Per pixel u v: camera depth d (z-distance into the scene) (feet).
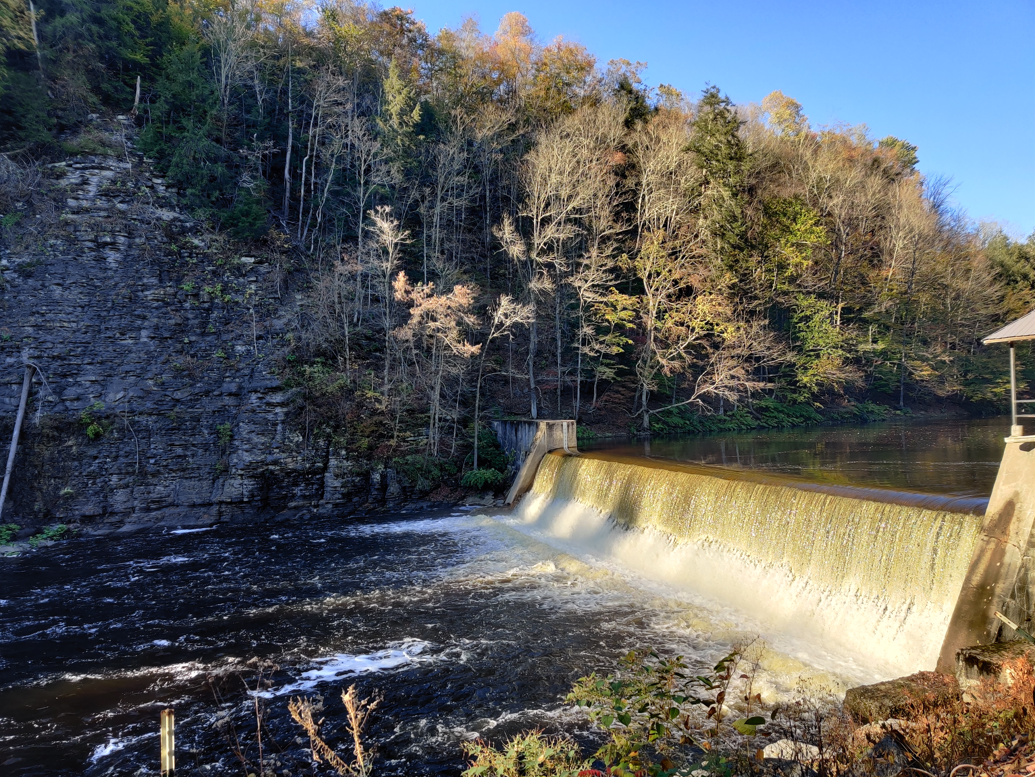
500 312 103.35
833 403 158.40
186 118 123.44
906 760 17.38
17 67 113.60
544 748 18.42
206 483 81.92
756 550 49.65
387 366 99.35
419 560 63.36
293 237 128.16
